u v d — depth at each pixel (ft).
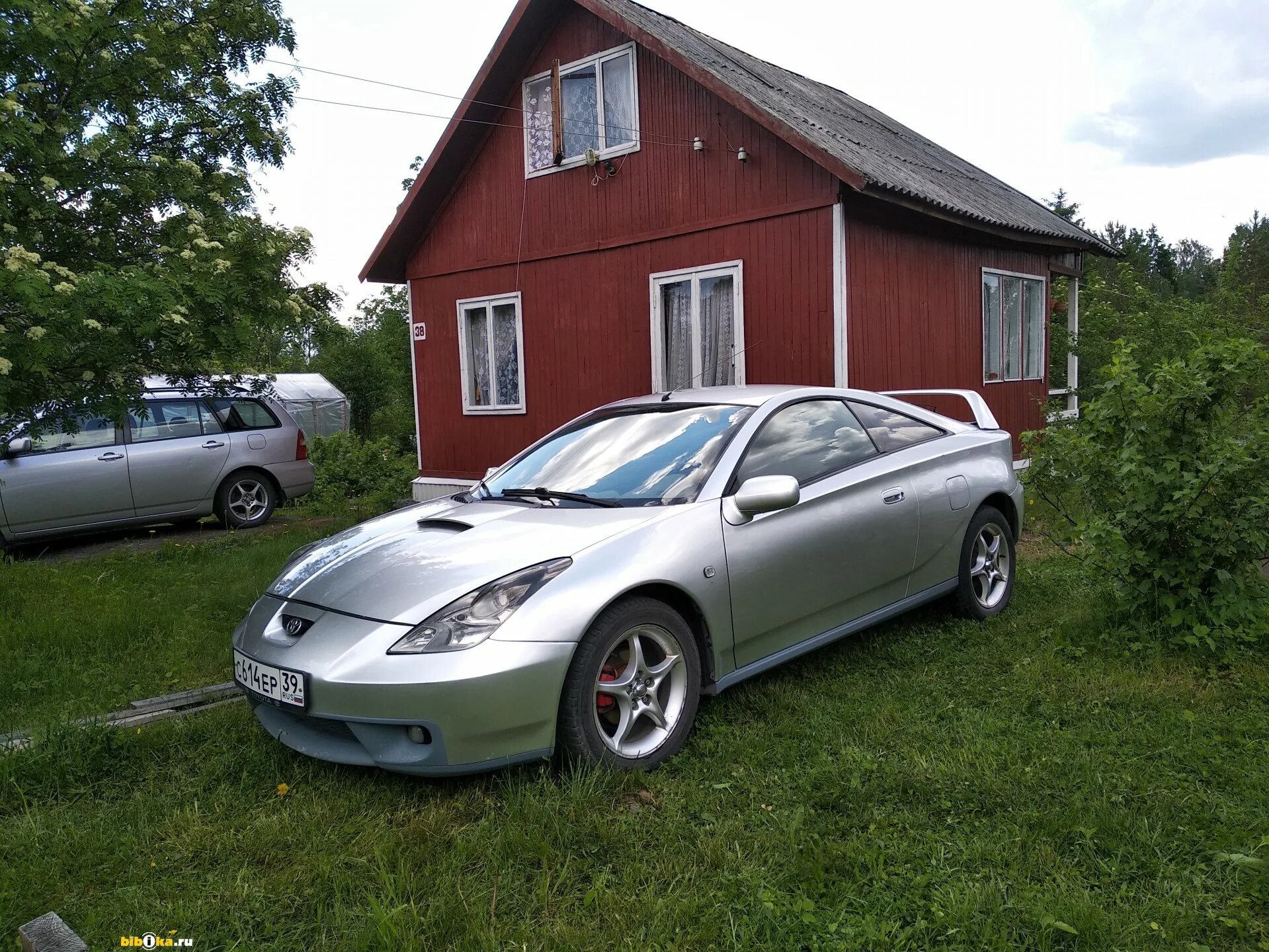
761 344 28.94
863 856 8.39
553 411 35.32
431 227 39.04
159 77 21.67
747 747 11.02
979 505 16.07
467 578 10.32
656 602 10.87
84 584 22.02
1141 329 46.11
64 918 8.14
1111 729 11.21
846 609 13.64
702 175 30.07
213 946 7.68
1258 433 13.46
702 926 7.51
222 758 11.35
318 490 37.04
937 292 32.07
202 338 19.01
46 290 16.17
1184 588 13.94
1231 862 7.93
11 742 11.68
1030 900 7.64
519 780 10.18
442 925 7.64
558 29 33.73
